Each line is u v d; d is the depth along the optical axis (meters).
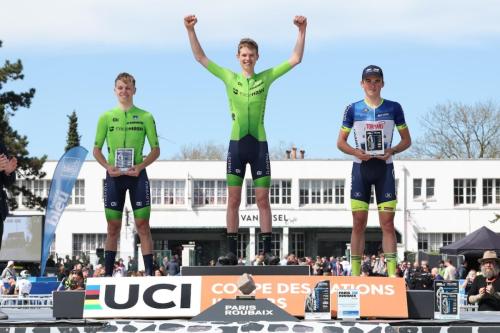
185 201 73.06
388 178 11.85
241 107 12.04
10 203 52.78
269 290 9.52
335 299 9.49
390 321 8.88
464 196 71.62
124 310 9.41
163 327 8.35
